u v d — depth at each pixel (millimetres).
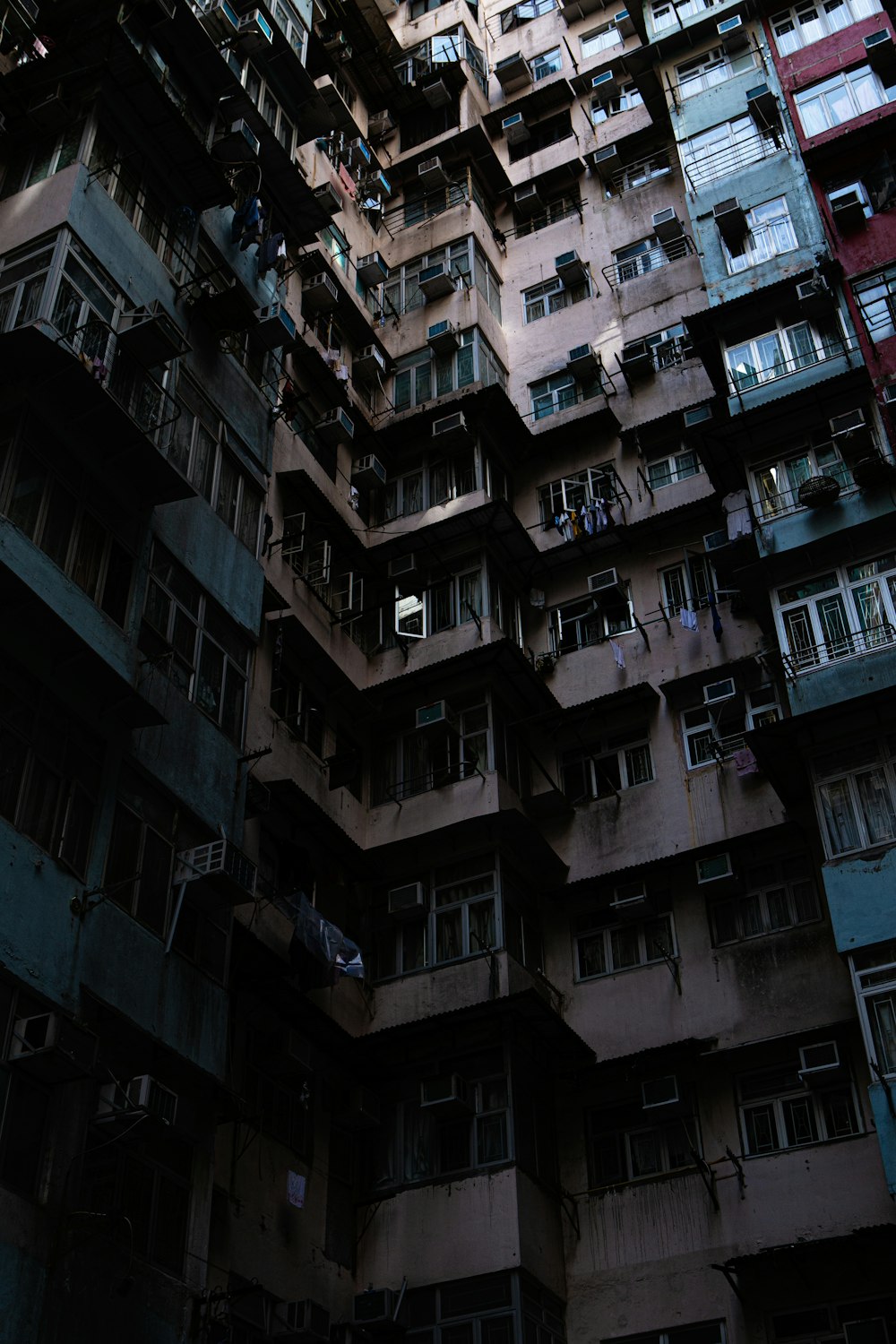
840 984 20469
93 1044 13859
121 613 16719
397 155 35062
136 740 16609
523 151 36312
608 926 22984
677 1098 20328
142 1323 14055
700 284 30375
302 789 22438
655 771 24094
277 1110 19688
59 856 14867
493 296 32406
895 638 20156
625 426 28750
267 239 22500
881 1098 16812
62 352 15969
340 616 25062
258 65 25078
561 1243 20188
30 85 19766
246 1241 17969
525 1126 20438
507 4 40250
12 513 15445
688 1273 19172
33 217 18094
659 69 32125
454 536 26047
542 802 24031
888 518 21172
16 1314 12594
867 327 23125
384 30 37062
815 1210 18844
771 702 23844
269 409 21938
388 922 22797
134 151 19875
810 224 26094
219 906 17109
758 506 22609
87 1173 14234
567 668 26000
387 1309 18828
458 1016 20516
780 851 22203
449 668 24172
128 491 17328
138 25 21312
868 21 28391
